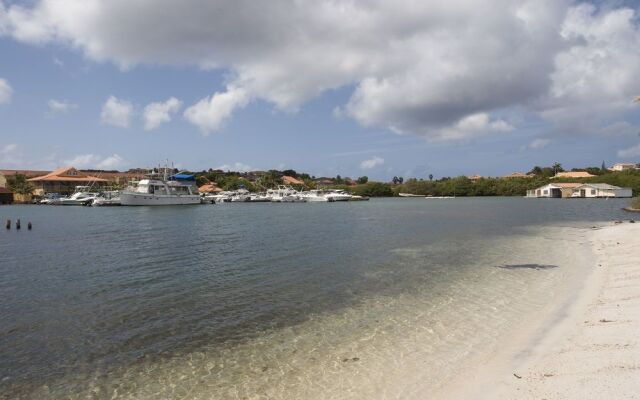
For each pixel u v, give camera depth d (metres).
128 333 13.57
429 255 27.81
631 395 7.76
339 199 148.50
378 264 24.64
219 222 57.19
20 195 136.75
